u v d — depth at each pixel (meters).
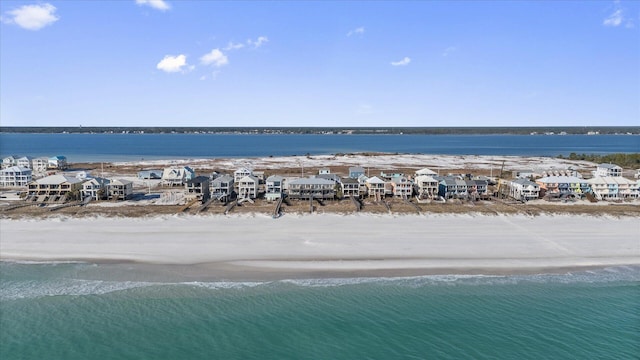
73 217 76.62
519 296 49.84
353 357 38.72
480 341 41.19
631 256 61.53
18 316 44.06
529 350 40.00
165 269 55.28
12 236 66.06
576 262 59.34
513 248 63.88
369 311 46.03
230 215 80.31
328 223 75.50
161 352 38.91
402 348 40.00
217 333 41.75
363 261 58.56
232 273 54.38
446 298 49.06
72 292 48.97
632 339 41.84
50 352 38.69
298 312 45.62
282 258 59.22
